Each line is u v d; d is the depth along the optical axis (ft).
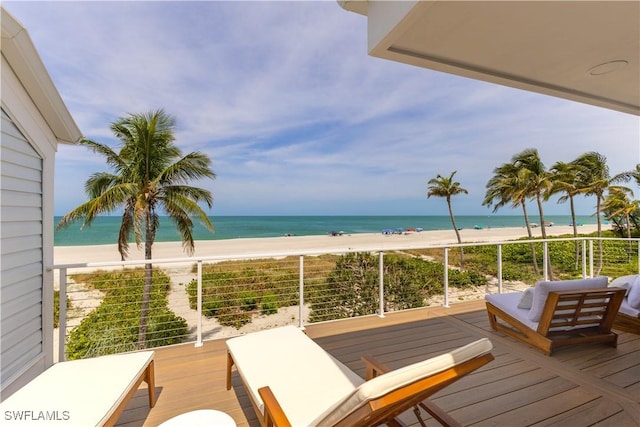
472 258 39.99
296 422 4.38
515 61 7.16
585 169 55.21
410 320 11.90
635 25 5.79
